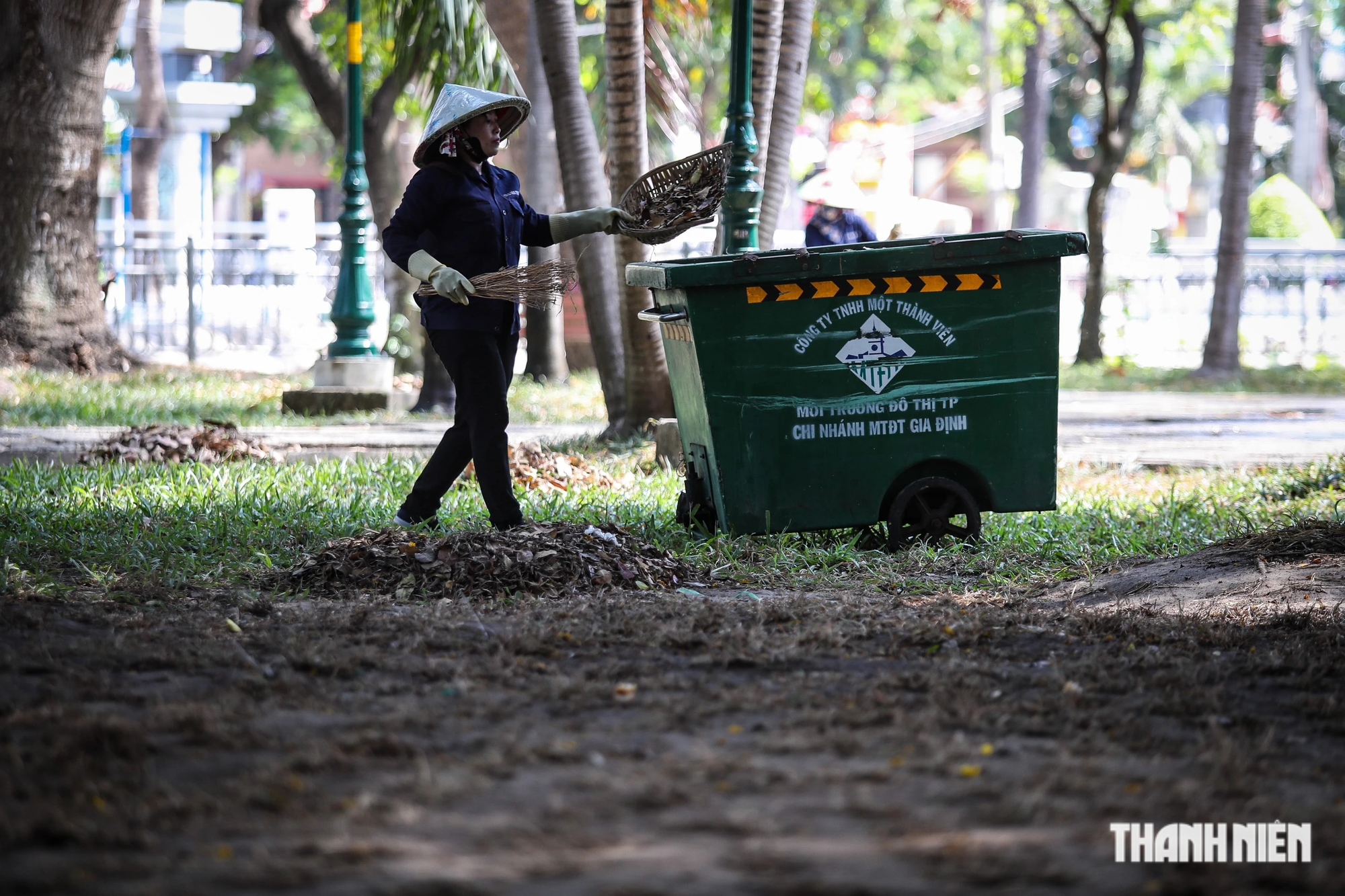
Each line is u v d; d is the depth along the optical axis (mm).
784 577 10969
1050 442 12109
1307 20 67625
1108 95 36562
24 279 30859
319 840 5211
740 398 11656
